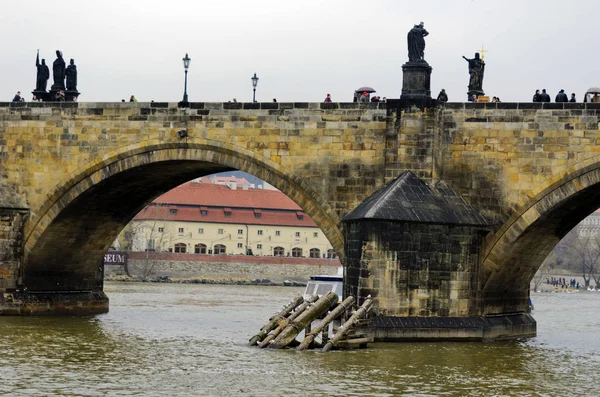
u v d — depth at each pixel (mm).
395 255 106438
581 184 109000
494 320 115438
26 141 128750
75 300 139875
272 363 92625
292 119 118062
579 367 97188
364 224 106250
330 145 116750
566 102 110375
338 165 116375
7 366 89375
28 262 130125
